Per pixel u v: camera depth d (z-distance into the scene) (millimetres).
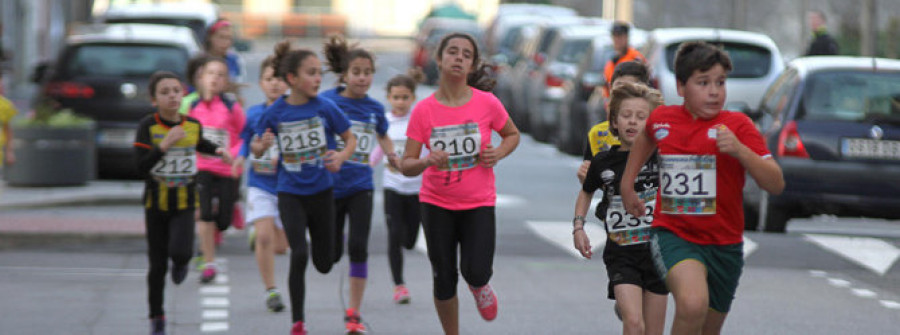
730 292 8984
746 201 19656
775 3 47125
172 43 24219
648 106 9461
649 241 9438
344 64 12688
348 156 11734
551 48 35812
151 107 23781
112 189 22453
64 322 12484
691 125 8750
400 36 102938
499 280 15375
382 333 12258
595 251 17719
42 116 22531
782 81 19797
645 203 9477
